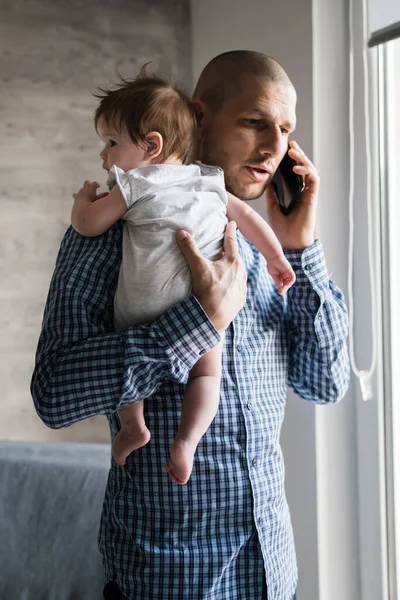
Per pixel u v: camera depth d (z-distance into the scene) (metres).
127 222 1.21
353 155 2.05
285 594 1.29
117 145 1.28
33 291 2.70
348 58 2.06
